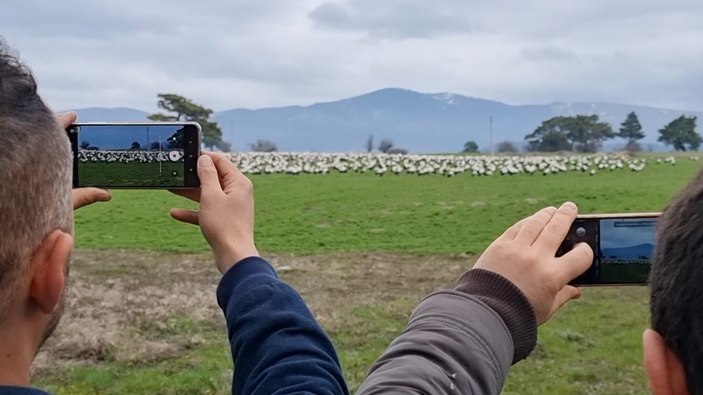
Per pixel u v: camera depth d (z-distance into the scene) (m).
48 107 1.34
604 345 9.84
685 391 1.06
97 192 2.26
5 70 1.29
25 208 1.23
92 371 8.63
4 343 1.30
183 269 16.17
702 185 1.07
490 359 1.54
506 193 34.44
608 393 8.05
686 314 1.03
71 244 1.31
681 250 1.05
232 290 1.88
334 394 1.61
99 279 14.70
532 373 8.70
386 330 10.73
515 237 1.79
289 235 23.36
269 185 39.53
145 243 20.69
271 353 1.68
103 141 2.24
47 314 1.36
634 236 1.89
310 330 1.76
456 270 16.52
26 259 1.25
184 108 67.50
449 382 1.47
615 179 40.91
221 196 2.03
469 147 115.88
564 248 1.92
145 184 2.21
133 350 9.47
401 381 1.46
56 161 1.30
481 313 1.59
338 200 33.22
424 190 36.88
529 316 1.63
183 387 8.12
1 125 1.22
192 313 11.55
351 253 19.33
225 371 8.55
